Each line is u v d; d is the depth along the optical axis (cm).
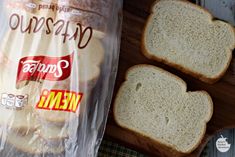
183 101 58
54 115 48
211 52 59
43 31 47
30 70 47
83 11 47
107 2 49
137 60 59
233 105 59
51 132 49
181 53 59
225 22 59
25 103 47
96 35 48
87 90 49
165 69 60
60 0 47
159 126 58
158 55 59
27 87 47
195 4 59
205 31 60
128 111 58
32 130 48
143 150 57
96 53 49
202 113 58
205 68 59
